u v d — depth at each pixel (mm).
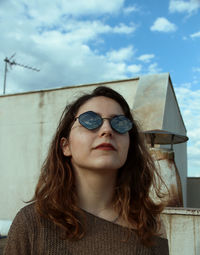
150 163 1728
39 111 6508
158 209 1537
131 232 1260
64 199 1277
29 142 6465
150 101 4961
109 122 1277
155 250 1315
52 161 1438
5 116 6895
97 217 1244
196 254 2588
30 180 6254
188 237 2654
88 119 1251
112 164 1214
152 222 1430
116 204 1366
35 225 1187
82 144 1246
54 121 6238
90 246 1175
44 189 1394
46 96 6504
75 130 1305
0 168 6656
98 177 1276
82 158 1243
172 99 6320
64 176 1358
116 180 1493
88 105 1361
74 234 1167
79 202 1315
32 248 1145
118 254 1182
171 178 3379
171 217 2760
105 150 1215
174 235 2713
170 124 5945
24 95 6789
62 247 1153
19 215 1226
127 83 5773
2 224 5527
